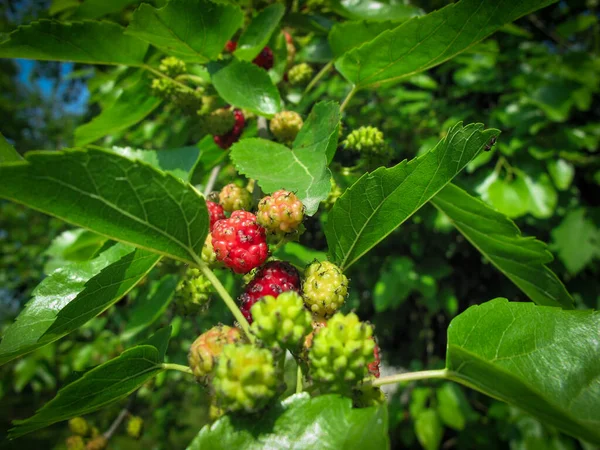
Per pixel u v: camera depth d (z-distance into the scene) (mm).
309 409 74
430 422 321
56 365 418
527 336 90
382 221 98
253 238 96
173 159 147
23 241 673
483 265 370
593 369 84
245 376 70
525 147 271
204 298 132
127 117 177
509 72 313
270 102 139
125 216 79
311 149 113
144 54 146
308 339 87
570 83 273
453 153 89
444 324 400
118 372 88
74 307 90
